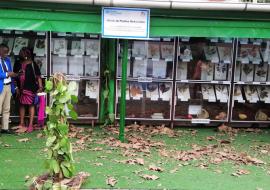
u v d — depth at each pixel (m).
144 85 6.37
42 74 6.07
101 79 6.15
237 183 4.12
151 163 4.59
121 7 4.94
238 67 6.42
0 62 5.43
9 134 5.57
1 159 4.57
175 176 4.24
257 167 4.65
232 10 5.27
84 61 6.18
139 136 5.69
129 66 6.24
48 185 3.63
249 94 6.49
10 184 3.87
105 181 4.01
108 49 6.10
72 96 3.75
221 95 6.41
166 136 5.78
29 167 4.34
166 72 6.29
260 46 6.43
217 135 5.98
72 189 3.68
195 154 4.96
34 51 6.04
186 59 6.28
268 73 6.49
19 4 4.97
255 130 6.37
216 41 6.38
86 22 5.14
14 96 5.96
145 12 4.97
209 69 6.38
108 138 5.50
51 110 3.69
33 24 5.05
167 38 6.24
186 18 5.32
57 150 3.73
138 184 3.98
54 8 5.05
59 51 6.11
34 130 5.79
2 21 5.00
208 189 3.93
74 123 6.20
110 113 6.17
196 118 6.38
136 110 6.33
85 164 4.49
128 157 4.77
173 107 6.29
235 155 5.00
